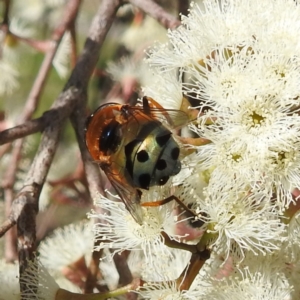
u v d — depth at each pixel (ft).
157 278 0.97
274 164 0.94
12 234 1.11
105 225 0.96
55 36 1.14
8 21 1.20
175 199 0.95
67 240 1.09
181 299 0.96
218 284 0.96
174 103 0.97
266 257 0.97
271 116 0.94
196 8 1.05
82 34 1.38
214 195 0.94
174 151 0.94
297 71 0.94
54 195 1.24
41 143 1.01
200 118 0.95
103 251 1.03
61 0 1.40
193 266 0.96
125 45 1.33
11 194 1.14
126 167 0.94
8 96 1.29
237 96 0.94
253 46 0.96
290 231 0.96
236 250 0.97
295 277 0.97
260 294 0.96
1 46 1.28
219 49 0.96
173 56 0.98
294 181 0.94
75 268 1.07
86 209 1.25
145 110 0.95
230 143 0.94
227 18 0.98
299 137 0.94
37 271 0.96
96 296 0.96
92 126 0.94
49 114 1.02
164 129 0.94
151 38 1.31
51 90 1.29
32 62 1.29
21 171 1.24
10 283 1.00
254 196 0.95
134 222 0.96
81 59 1.07
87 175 1.03
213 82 0.95
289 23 0.96
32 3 1.40
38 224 1.24
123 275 0.99
